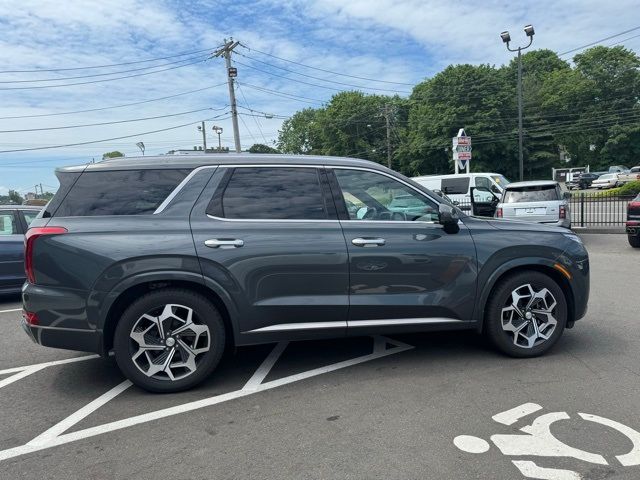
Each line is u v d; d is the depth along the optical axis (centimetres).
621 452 289
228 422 342
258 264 390
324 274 402
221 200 398
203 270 380
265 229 395
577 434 310
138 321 380
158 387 387
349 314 411
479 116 4981
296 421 340
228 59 3225
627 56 5653
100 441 319
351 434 320
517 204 1158
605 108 5669
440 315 431
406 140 6262
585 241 1350
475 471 275
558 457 286
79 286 369
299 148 8275
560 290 451
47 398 391
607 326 546
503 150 5038
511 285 441
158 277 375
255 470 282
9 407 375
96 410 366
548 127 5428
